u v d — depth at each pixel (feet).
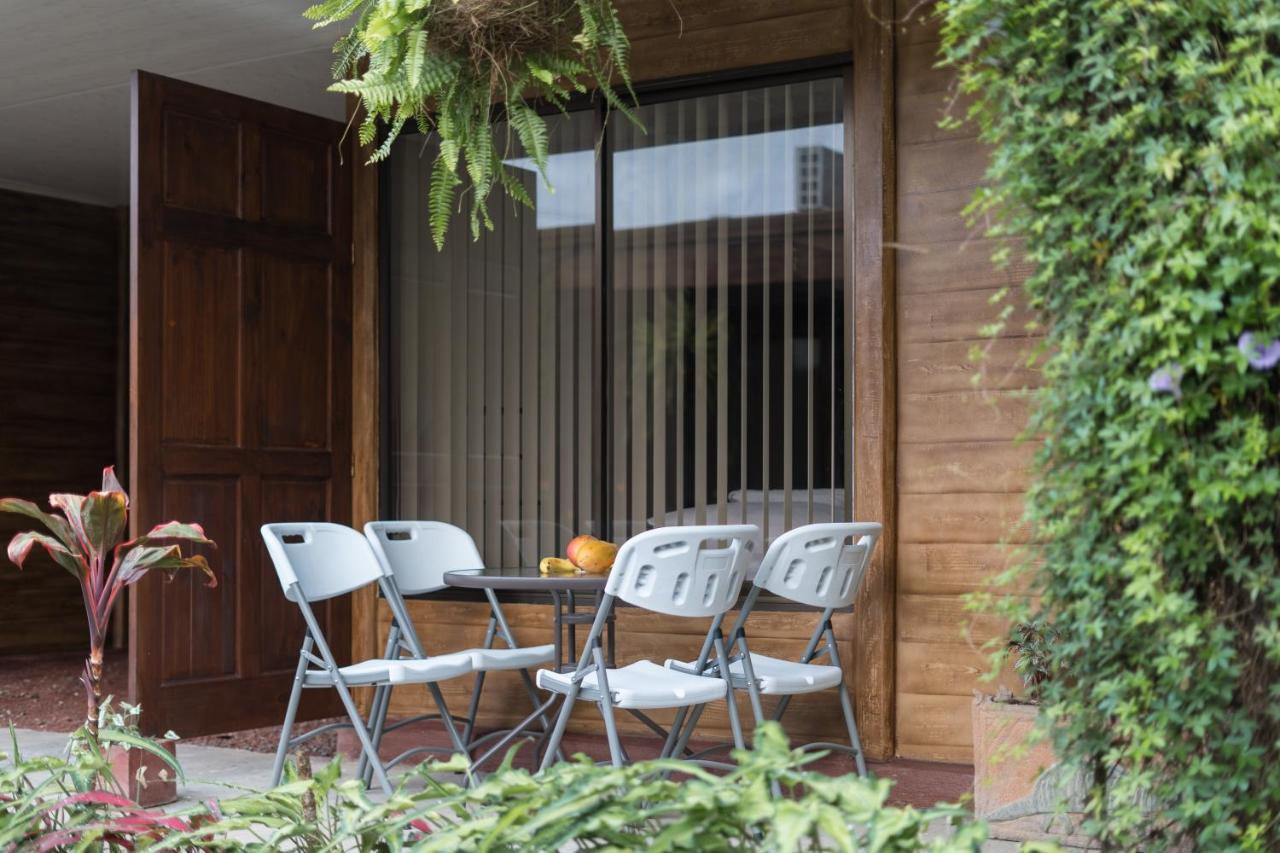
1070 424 6.02
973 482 14.15
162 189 15.87
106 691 24.18
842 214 15.28
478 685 14.85
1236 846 5.60
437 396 17.74
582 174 16.79
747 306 15.80
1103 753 6.20
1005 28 6.26
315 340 17.56
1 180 28.94
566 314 16.93
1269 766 5.68
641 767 3.91
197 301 16.21
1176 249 5.70
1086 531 5.95
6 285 29.25
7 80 21.75
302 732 19.06
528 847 3.85
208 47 20.17
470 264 17.58
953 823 3.87
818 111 15.39
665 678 11.89
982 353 6.63
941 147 14.35
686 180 16.15
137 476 15.51
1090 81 6.03
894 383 14.51
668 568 11.30
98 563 9.58
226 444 16.46
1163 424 5.67
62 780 5.83
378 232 17.93
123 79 21.80
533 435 17.15
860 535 13.96
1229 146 5.61
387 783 12.56
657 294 16.31
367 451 17.83
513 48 11.66
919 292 14.46
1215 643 5.61
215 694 16.19
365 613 17.49
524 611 16.42
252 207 16.85
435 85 11.48
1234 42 5.58
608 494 16.57
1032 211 6.25
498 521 17.34
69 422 30.35
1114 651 5.95
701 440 16.03
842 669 13.78
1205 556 5.68
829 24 14.92
